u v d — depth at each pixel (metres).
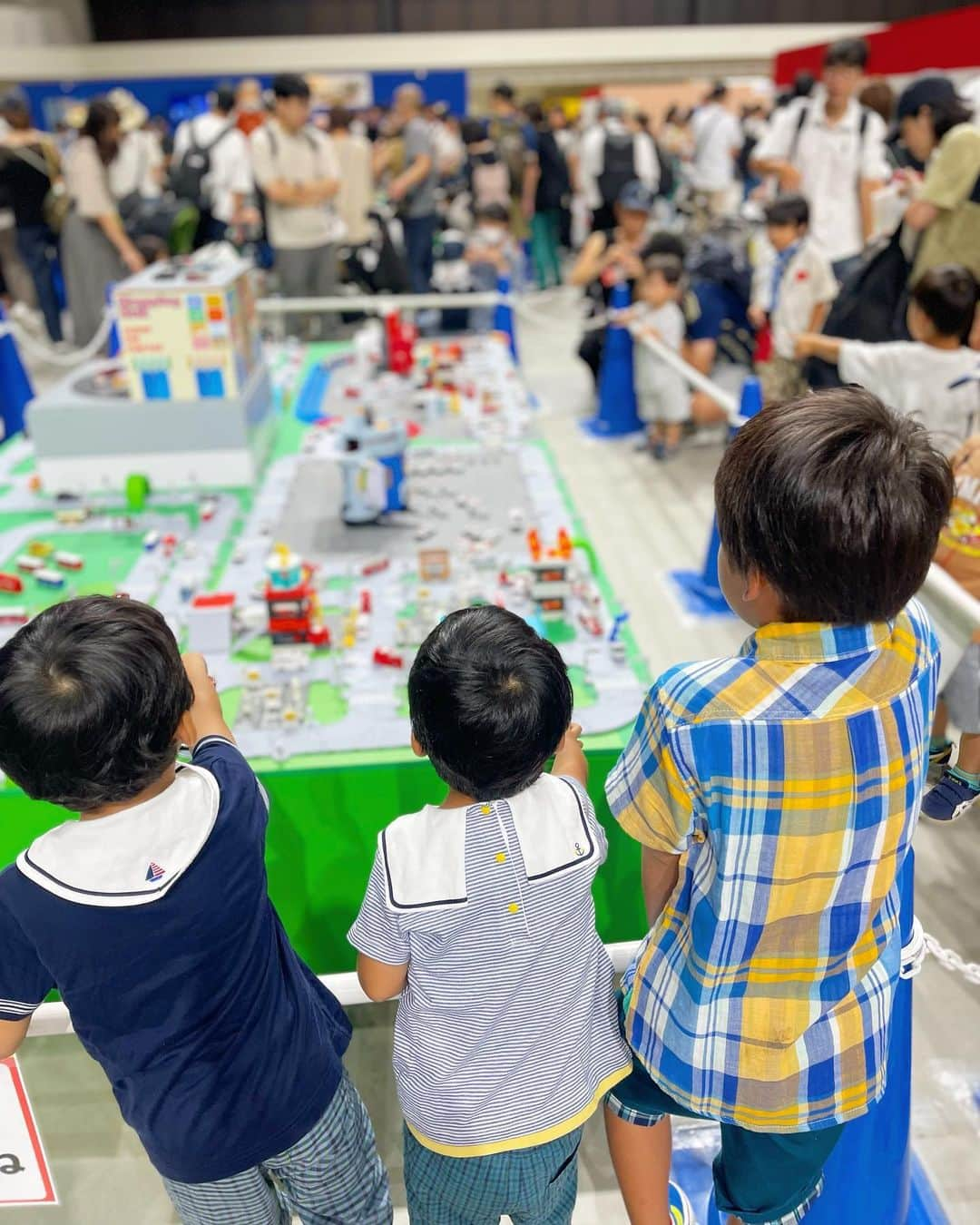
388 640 2.26
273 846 1.89
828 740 1.01
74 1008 1.14
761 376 4.49
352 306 5.45
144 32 13.81
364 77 13.48
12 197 7.11
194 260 3.46
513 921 1.21
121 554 2.73
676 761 1.04
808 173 4.81
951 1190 1.83
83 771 1.07
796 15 14.27
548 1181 1.33
